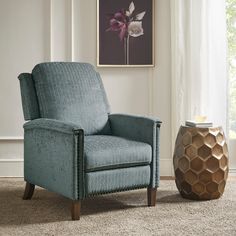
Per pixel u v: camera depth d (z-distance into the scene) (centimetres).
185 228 222
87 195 236
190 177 275
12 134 354
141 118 268
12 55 351
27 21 351
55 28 354
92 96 289
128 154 247
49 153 250
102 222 232
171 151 360
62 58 355
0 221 233
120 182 247
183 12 348
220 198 283
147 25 356
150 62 356
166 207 261
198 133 276
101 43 355
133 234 213
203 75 349
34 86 282
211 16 347
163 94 360
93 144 245
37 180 265
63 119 273
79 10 355
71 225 227
